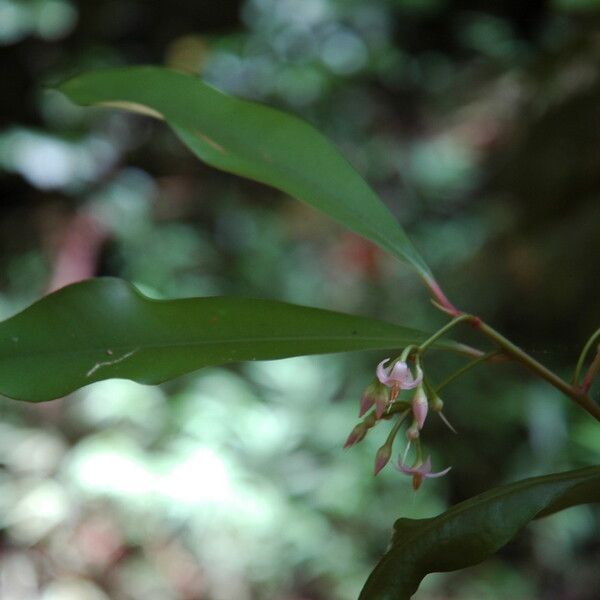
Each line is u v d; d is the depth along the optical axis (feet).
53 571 6.97
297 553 7.04
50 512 6.99
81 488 7.10
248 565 7.00
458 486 7.83
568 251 6.57
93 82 2.54
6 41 10.02
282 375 7.85
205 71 10.45
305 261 9.60
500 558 7.60
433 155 10.28
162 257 9.45
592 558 7.57
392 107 10.80
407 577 2.24
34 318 2.31
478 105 10.33
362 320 2.36
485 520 2.25
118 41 10.65
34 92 10.14
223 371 7.99
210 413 7.39
